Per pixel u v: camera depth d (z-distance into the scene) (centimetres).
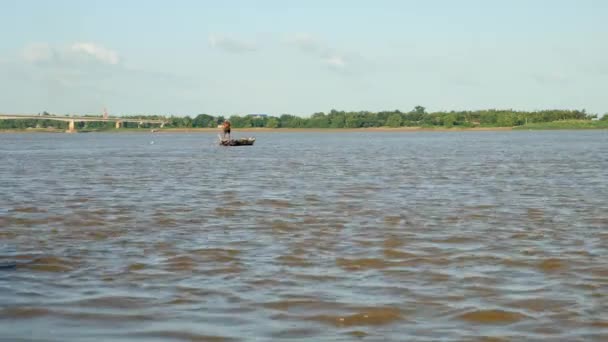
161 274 1753
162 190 3878
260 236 2294
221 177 4897
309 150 10500
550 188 3875
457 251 2030
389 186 4072
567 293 1556
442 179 4591
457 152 9175
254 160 7481
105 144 15088
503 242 2166
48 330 1313
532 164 6256
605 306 1452
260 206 3097
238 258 1939
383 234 2322
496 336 1275
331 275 1741
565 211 2866
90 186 4162
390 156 8194
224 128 12850
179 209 2997
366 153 9188
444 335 1284
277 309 1445
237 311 1431
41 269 1806
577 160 6838
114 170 5791
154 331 1305
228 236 2295
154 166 6400
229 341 1251
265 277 1719
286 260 1912
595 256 1938
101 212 2894
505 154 8388
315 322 1360
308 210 2947
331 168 5912
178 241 2202
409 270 1794
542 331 1299
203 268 1817
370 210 2936
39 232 2388
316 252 2020
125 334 1289
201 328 1322
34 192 3772
